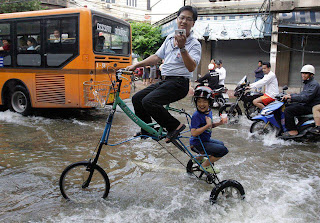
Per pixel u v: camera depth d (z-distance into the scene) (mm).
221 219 2990
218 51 14828
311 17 11930
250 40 14273
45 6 21859
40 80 7898
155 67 17109
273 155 5098
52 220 2932
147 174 4180
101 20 7684
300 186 3805
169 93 3191
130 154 5066
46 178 4000
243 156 5023
